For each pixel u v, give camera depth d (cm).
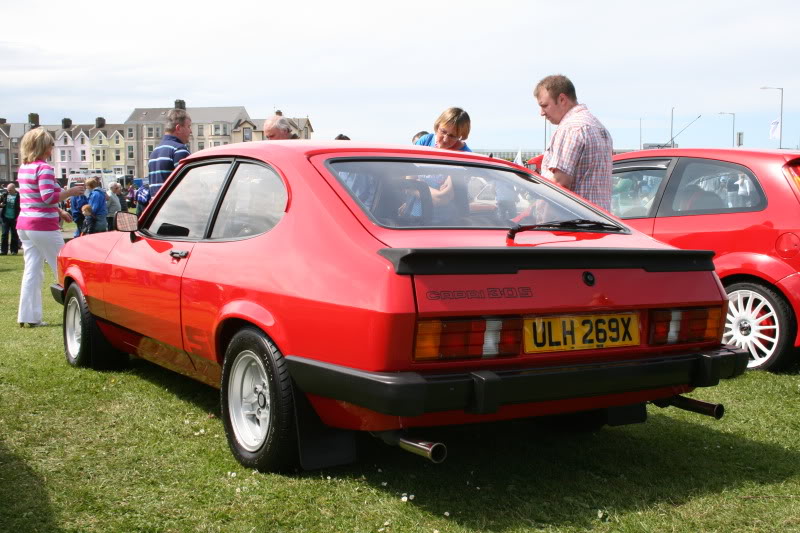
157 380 517
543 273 305
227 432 362
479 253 290
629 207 659
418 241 310
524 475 350
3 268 1589
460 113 630
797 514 310
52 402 462
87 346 539
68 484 333
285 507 308
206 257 385
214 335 370
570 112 532
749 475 356
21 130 12481
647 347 329
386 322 278
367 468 352
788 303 563
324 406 316
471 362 289
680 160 638
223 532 288
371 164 362
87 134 11725
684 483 343
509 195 379
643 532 291
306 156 362
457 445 392
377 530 291
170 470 349
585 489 334
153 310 431
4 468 352
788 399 491
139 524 293
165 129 693
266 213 362
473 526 294
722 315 354
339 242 313
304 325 311
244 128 10912
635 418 375
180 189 448
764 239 570
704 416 453
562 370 299
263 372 335
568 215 380
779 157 583
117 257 480
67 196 782
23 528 288
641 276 329
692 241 607
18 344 663
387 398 274
